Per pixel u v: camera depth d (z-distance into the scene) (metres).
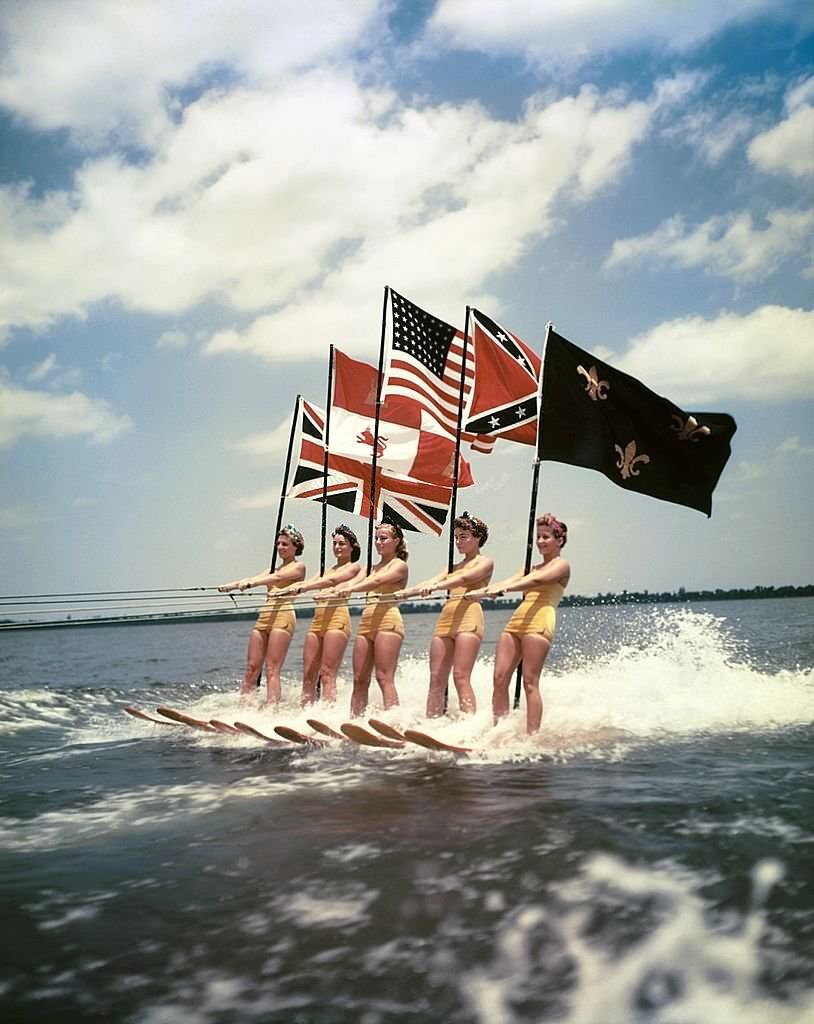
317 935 4.57
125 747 10.91
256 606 13.17
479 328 12.11
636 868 5.26
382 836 6.19
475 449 13.80
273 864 5.71
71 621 11.66
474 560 10.93
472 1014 3.78
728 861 5.30
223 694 16.42
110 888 5.40
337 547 12.97
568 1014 3.76
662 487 11.05
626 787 7.29
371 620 11.64
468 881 5.20
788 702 11.88
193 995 4.01
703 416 10.90
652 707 11.55
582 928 4.52
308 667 12.73
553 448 11.08
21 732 12.48
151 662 28.16
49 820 7.19
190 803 7.58
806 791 6.85
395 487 14.39
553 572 10.02
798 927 4.40
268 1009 3.87
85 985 4.14
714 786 7.16
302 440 14.98
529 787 7.50
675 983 3.96
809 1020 3.64
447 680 11.00
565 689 12.76
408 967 4.20
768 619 42.19
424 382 13.33
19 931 4.78
